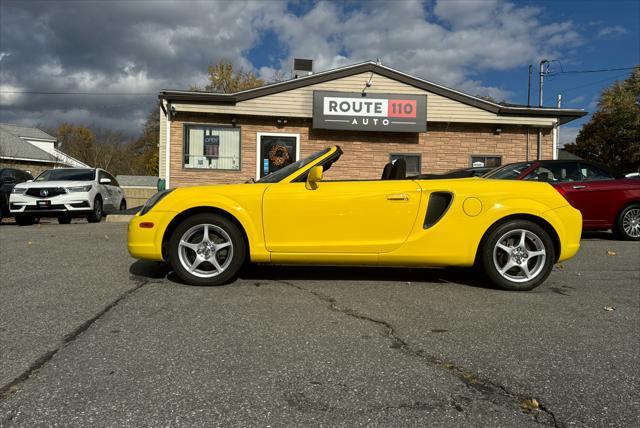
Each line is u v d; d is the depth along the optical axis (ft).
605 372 8.53
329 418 6.86
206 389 7.68
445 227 14.29
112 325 10.71
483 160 43.75
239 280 15.39
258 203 14.28
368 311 12.07
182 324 10.83
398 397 7.50
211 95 39.73
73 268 16.98
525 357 9.16
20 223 37.96
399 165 16.38
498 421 6.84
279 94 40.93
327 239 14.29
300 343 9.74
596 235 31.32
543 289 14.80
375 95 40.81
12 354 9.02
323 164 15.14
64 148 201.67
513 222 14.43
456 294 13.98
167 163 40.93
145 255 14.52
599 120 129.18
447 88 41.93
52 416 6.82
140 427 6.57
